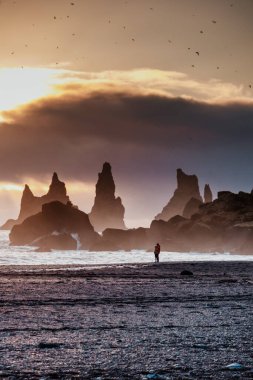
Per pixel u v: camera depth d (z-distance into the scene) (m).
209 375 20.70
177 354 24.73
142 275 95.00
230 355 24.53
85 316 38.62
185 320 36.62
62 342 27.70
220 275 95.44
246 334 30.62
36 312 40.97
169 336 29.83
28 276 89.75
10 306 45.28
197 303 48.44
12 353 24.77
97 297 53.66
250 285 70.56
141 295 56.16
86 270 112.12
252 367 22.06
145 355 24.47
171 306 45.75
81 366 22.16
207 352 25.25
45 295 55.53
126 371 21.30
